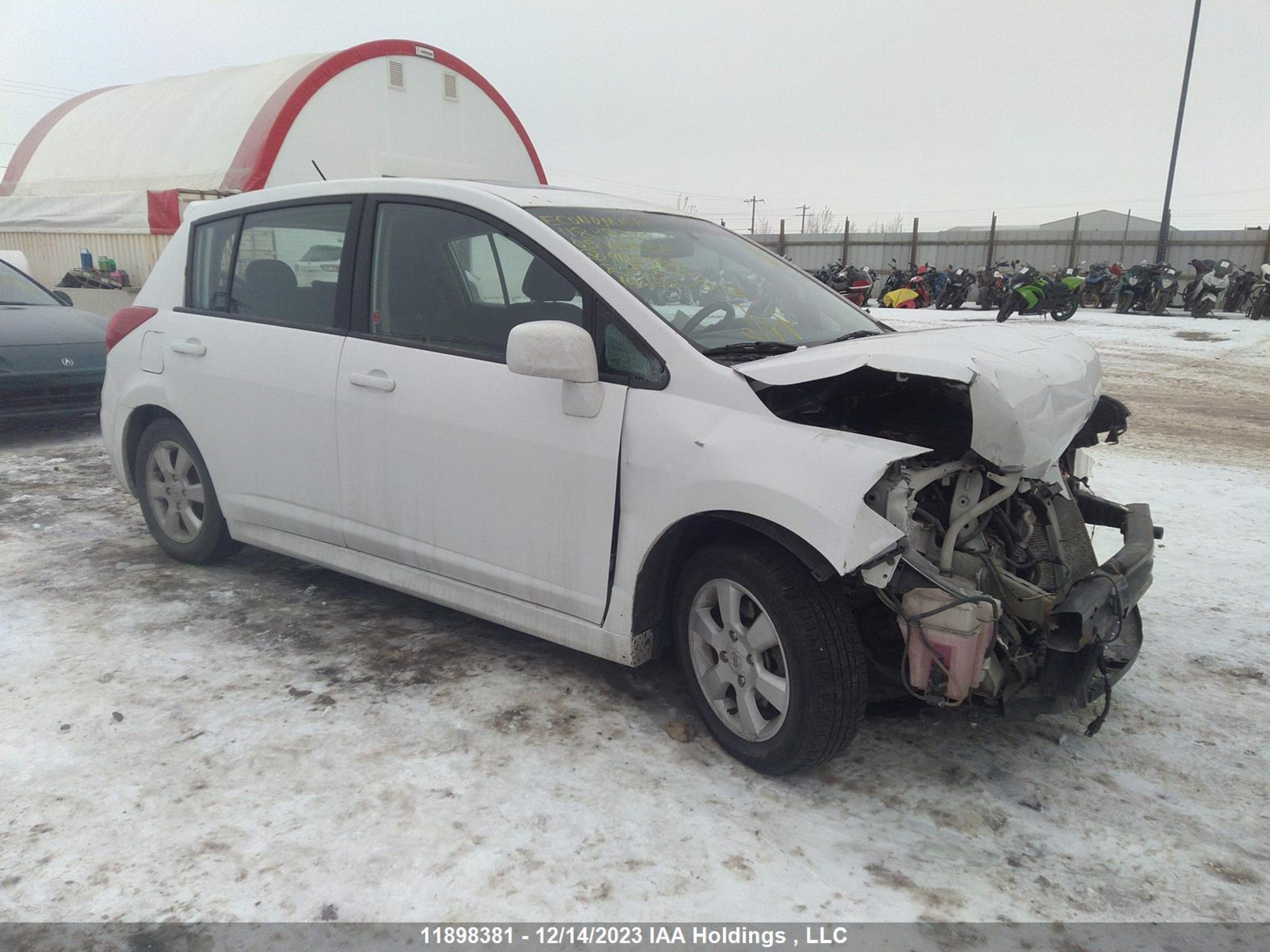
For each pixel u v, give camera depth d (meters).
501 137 18.94
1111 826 2.58
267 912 2.17
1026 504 2.92
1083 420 2.90
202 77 18.02
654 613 2.99
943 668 2.49
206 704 3.12
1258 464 6.80
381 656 3.52
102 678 3.29
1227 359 12.81
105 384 4.57
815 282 3.95
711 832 2.50
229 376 3.90
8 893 2.21
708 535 2.91
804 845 2.46
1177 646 3.73
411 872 2.32
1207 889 2.33
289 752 2.84
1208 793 2.74
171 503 4.39
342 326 3.57
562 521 2.99
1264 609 4.09
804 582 2.58
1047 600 2.59
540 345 2.74
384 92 16.19
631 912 2.20
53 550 4.69
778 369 2.65
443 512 3.30
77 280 16.03
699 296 3.16
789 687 2.61
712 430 2.68
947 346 2.72
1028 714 2.64
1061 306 18.05
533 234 3.13
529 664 3.48
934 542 2.74
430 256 3.38
